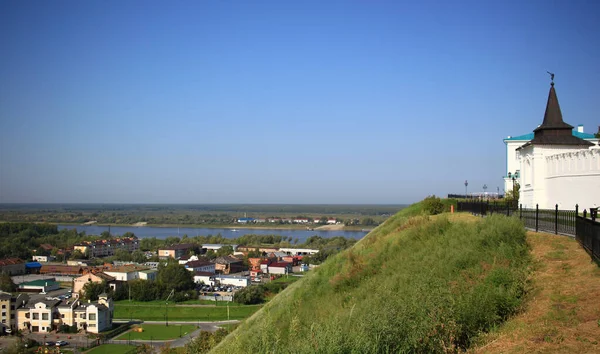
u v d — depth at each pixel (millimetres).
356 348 10102
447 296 12836
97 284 78688
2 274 90062
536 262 16281
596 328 10305
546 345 10023
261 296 79688
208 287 92750
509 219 20812
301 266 114938
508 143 49062
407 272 19312
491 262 17234
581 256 15711
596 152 28312
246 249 142250
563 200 31078
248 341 13211
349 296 20656
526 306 12930
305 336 11820
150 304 76562
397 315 11469
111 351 53156
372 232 37531
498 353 10289
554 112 35688
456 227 23703
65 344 56562
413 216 34000
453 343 11555
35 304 64188
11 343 56750
